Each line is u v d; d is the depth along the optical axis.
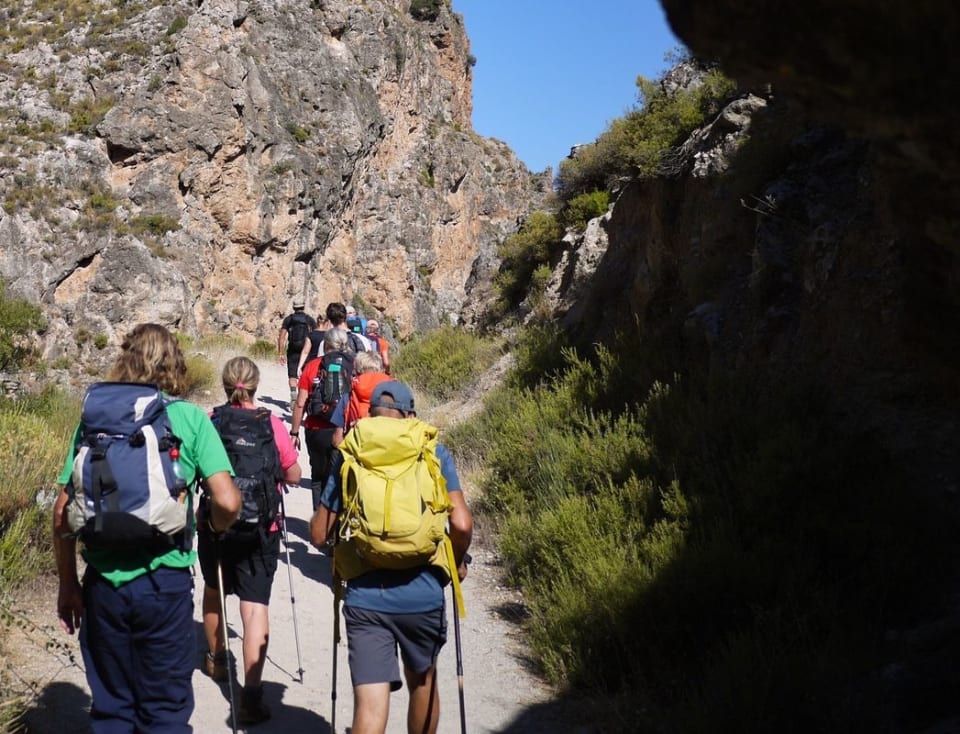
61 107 41.19
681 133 13.89
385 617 4.06
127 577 3.78
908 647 5.01
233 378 5.38
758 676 4.81
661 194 12.88
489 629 6.90
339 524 4.17
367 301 64.38
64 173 39.12
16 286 35.34
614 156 17.34
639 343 11.11
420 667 4.18
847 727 4.47
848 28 2.34
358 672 4.00
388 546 3.96
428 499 4.06
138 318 37.94
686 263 11.40
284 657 6.19
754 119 11.37
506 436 10.05
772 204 9.45
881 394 7.18
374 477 4.07
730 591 5.82
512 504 8.83
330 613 7.13
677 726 4.85
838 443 6.71
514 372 13.80
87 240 37.88
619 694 5.58
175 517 3.80
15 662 5.42
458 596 4.27
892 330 7.42
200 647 6.15
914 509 6.02
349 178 57.56
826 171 9.31
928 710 4.47
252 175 46.38
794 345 8.48
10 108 40.53
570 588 6.41
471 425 12.60
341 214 59.12
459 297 73.00
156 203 42.00
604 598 6.08
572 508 7.40
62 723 4.86
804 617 5.25
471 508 9.74
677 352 10.52
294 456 5.54
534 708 5.55
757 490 6.49
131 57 43.62
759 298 9.23
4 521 7.24
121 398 3.87
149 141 42.28
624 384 10.23
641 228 14.11
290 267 49.34
